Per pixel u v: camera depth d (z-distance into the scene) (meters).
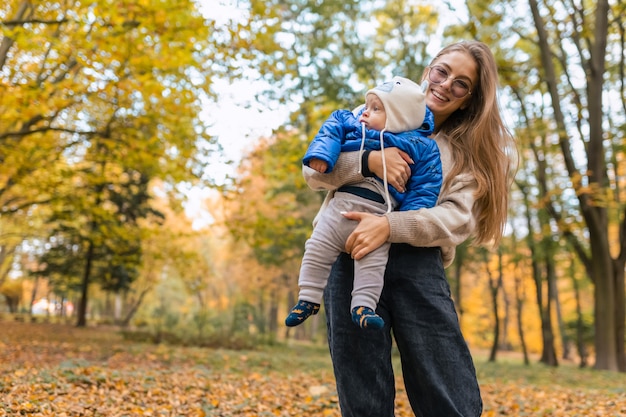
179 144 10.80
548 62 14.34
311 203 22.22
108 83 8.68
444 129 2.46
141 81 8.70
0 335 16.31
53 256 25.02
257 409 5.82
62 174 12.49
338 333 2.19
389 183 2.13
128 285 26.48
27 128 11.31
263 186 20.91
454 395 2.11
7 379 6.20
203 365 10.76
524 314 39.47
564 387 10.76
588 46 14.75
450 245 2.20
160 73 10.35
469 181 2.26
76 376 6.55
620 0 14.13
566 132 14.45
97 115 12.27
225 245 34.41
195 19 8.58
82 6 7.70
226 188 11.20
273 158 12.16
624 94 16.44
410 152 2.14
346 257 2.21
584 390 9.69
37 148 12.20
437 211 2.13
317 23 17.22
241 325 21.56
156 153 10.84
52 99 8.68
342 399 2.21
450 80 2.38
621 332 15.80
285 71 10.44
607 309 15.57
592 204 13.69
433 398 2.12
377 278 2.07
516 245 21.75
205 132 10.72
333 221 2.17
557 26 14.70
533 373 14.77
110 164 13.50
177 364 10.87
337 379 2.22
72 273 25.47
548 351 20.83
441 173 2.18
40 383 6.05
